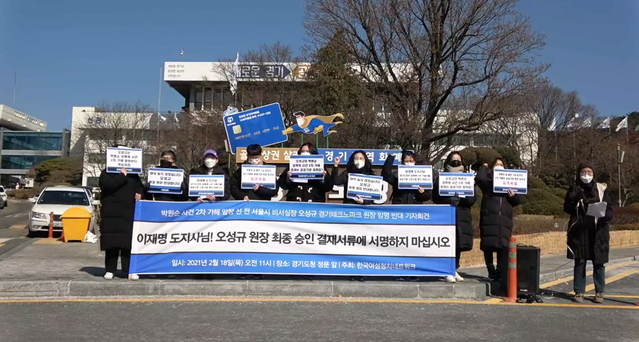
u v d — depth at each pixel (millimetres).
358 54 23188
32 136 90938
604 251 7918
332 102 25859
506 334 6113
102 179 7984
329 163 14039
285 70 35844
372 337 5879
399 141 21078
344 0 22500
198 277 8273
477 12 20797
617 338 6074
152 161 40844
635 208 28484
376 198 8219
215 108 40375
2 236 18609
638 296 8695
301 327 6219
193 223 8133
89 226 16219
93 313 6754
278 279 8312
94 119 57625
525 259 7910
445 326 6391
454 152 8883
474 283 8109
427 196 8469
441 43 21375
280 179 8828
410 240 8281
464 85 21344
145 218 8070
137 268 8000
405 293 7922
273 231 8180
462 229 8383
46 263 10430
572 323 6699
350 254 8211
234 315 6711
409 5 21422
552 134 51219
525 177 8242
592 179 7871
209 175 8172
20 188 74188
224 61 41094
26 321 6352
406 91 21594
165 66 66062
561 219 20328
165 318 6539
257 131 16719
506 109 20672
